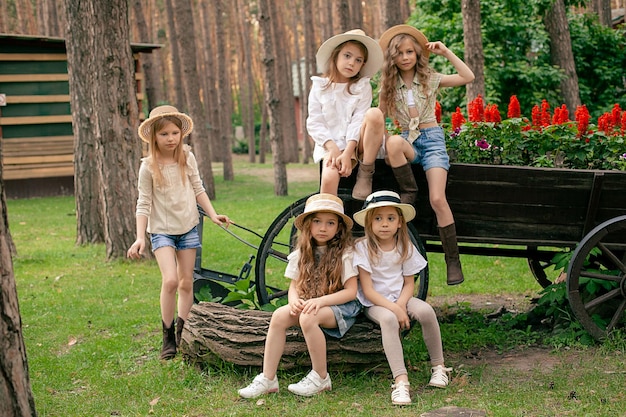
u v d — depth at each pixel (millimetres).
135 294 7527
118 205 9289
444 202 4945
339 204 4453
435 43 5109
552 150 5766
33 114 17672
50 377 4855
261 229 11812
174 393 4445
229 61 46281
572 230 5285
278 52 30062
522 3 13492
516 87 13492
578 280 5086
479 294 7293
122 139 9227
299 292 4473
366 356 4531
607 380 4418
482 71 10703
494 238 5227
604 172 5113
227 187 20359
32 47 17531
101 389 4590
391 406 4109
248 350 4543
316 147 5055
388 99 5023
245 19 32906
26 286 8016
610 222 5000
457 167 5090
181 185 5098
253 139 32406
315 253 4527
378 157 5016
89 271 8812
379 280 4555
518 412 3939
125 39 9125
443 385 4398
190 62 17094
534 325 5852
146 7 37562
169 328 5172
